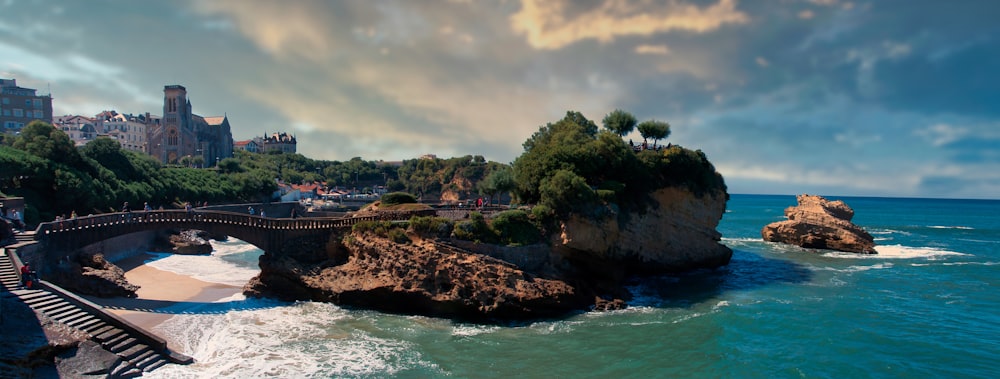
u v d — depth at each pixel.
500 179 81.06
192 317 44.16
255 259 81.06
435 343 39.78
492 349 38.72
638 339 41.22
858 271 70.88
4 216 49.94
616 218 57.62
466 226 52.09
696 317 47.22
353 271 50.88
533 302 46.75
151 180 114.12
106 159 104.31
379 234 52.72
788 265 76.06
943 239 116.88
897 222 177.75
